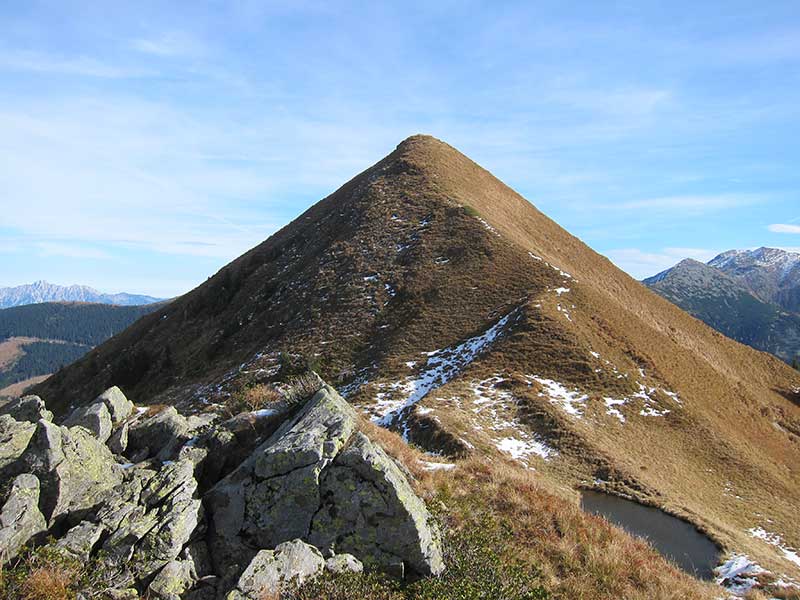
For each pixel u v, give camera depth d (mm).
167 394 60500
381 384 42000
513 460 28188
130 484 10047
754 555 21328
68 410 74000
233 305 77375
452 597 9039
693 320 85500
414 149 99688
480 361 42188
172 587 8516
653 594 12523
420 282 59844
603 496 26281
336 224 82750
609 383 40281
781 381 76875
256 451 11109
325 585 8312
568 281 56344
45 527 9055
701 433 37781
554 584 11578
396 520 9867
